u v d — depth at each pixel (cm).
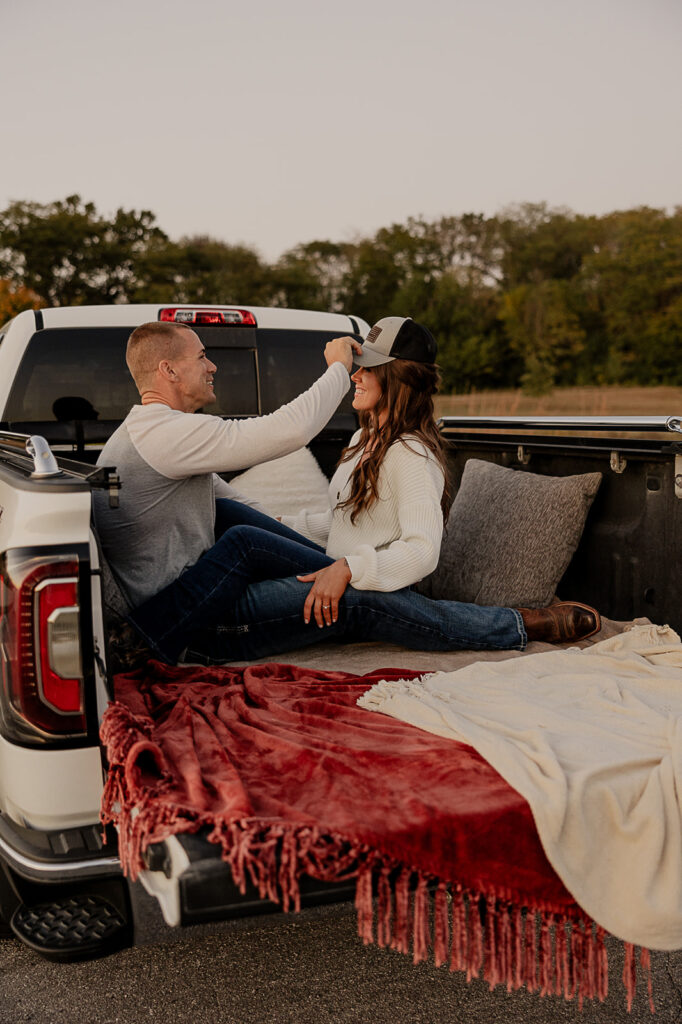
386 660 283
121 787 177
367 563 275
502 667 254
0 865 189
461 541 365
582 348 4447
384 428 298
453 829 166
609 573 333
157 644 259
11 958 250
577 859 174
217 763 188
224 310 408
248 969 244
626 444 313
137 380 287
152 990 234
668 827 181
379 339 298
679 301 4347
